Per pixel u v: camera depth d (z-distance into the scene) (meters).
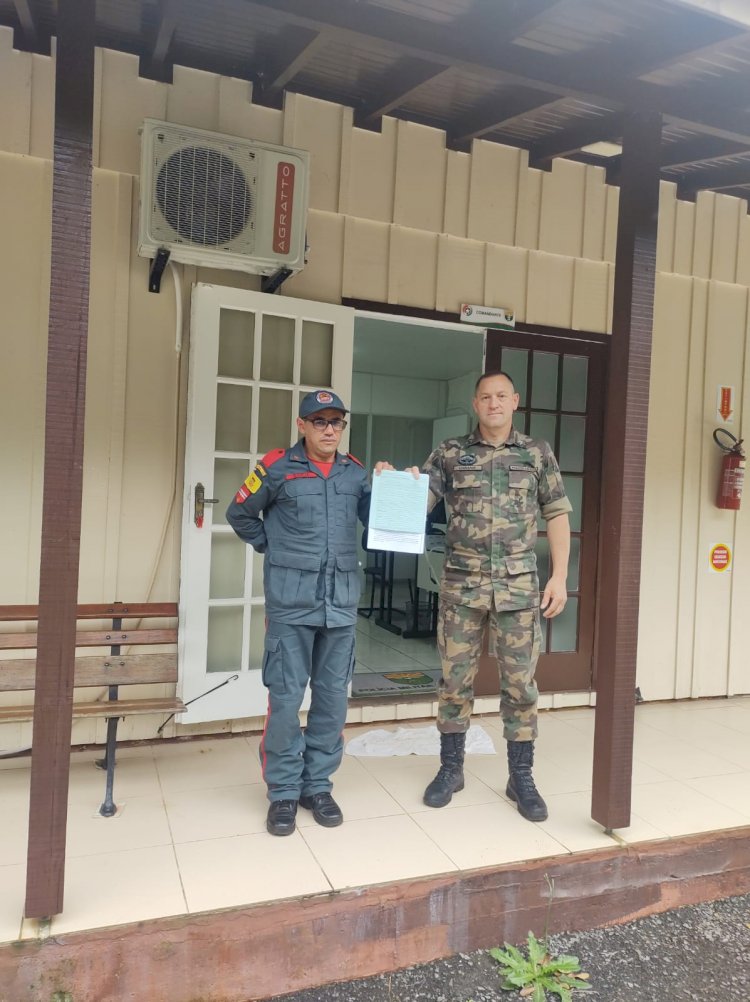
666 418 4.12
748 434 4.32
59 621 1.85
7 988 1.75
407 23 2.11
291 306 3.22
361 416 7.97
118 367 3.06
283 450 2.49
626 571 2.45
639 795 2.82
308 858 2.21
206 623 3.10
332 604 2.41
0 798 2.58
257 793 2.68
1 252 2.89
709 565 4.27
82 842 2.27
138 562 3.13
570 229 3.86
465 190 3.62
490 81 3.04
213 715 3.12
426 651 5.27
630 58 2.37
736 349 4.29
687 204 4.12
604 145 3.59
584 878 2.29
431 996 1.96
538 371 3.87
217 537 3.23
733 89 2.55
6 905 1.92
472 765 3.06
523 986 2.00
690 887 2.44
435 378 7.91
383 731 3.41
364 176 3.41
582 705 3.96
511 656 2.60
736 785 2.96
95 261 3.00
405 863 2.20
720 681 4.31
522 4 2.11
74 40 1.83
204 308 3.07
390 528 2.40
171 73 3.04
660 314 4.09
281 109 3.23
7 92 2.87
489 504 2.59
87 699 3.06
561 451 3.95
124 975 1.82
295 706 2.41
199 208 2.84
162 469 3.14
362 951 2.03
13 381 2.93
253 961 1.92
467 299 3.66
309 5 2.00
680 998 2.01
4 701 2.90
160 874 2.09
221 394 3.20
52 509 1.85
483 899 2.16
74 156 1.85
